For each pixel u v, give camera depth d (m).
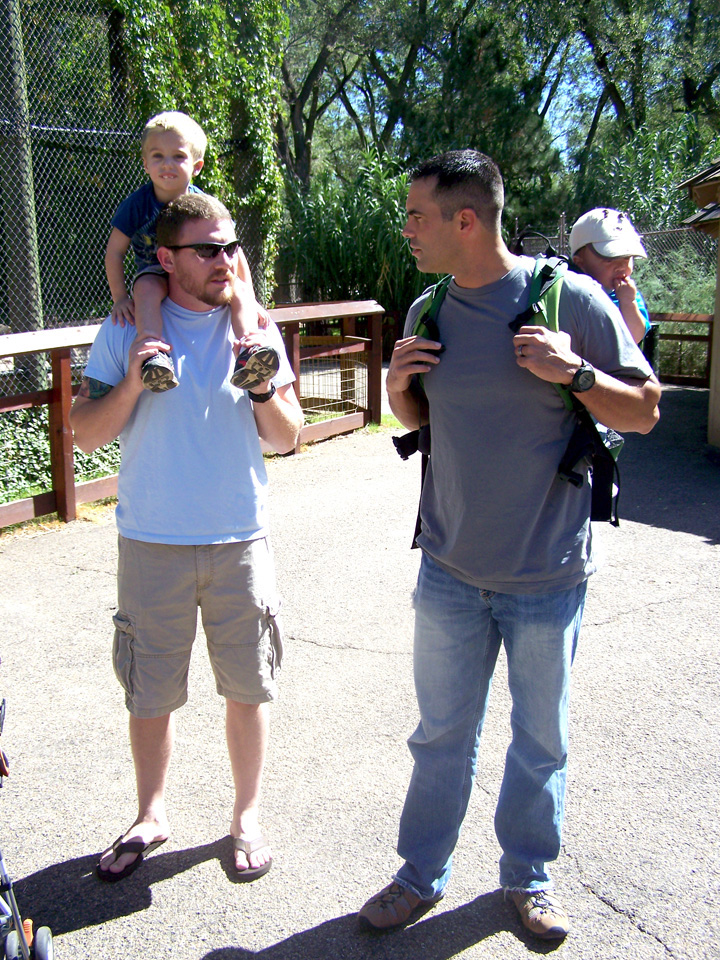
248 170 11.32
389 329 16.39
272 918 2.50
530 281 2.15
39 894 2.60
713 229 9.03
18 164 8.76
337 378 10.52
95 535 5.84
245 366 2.35
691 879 2.62
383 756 3.30
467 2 24.83
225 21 10.43
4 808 3.01
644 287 13.77
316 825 2.90
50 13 9.02
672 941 2.38
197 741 3.42
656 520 6.22
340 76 30.70
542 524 2.22
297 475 7.53
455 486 2.26
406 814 2.49
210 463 2.49
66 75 9.25
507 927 2.44
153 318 2.42
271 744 3.38
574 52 28.52
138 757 2.72
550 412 2.16
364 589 4.96
